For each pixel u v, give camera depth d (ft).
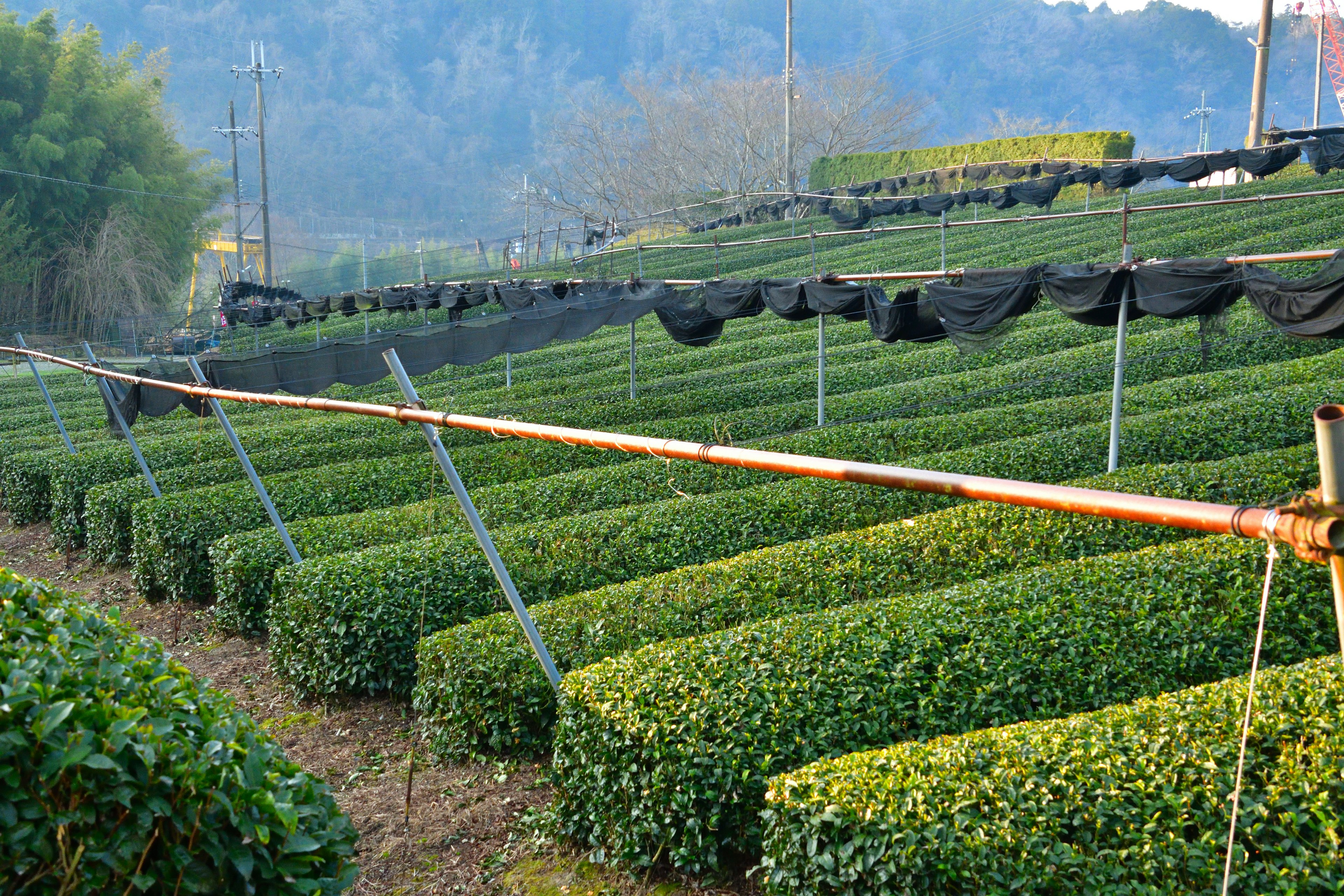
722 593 34.04
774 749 23.90
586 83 538.06
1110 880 17.57
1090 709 26.37
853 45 589.73
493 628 33.55
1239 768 12.25
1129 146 168.66
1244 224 107.14
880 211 151.74
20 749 13.53
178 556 50.72
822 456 54.03
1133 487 40.93
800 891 20.16
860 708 25.39
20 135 197.67
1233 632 28.17
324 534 46.65
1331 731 19.66
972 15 637.71
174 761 14.52
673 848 24.25
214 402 41.60
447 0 593.83
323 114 492.54
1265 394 52.39
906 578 35.12
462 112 533.14
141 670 17.11
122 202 209.46
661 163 269.03
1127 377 65.98
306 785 15.98
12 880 13.26
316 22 544.21
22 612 18.06
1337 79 275.59
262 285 183.83
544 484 52.80
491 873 26.25
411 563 39.58
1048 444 50.21
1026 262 116.78
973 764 20.26
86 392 125.08
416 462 60.64
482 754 32.01
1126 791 18.79
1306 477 40.50
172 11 521.24
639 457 60.29
